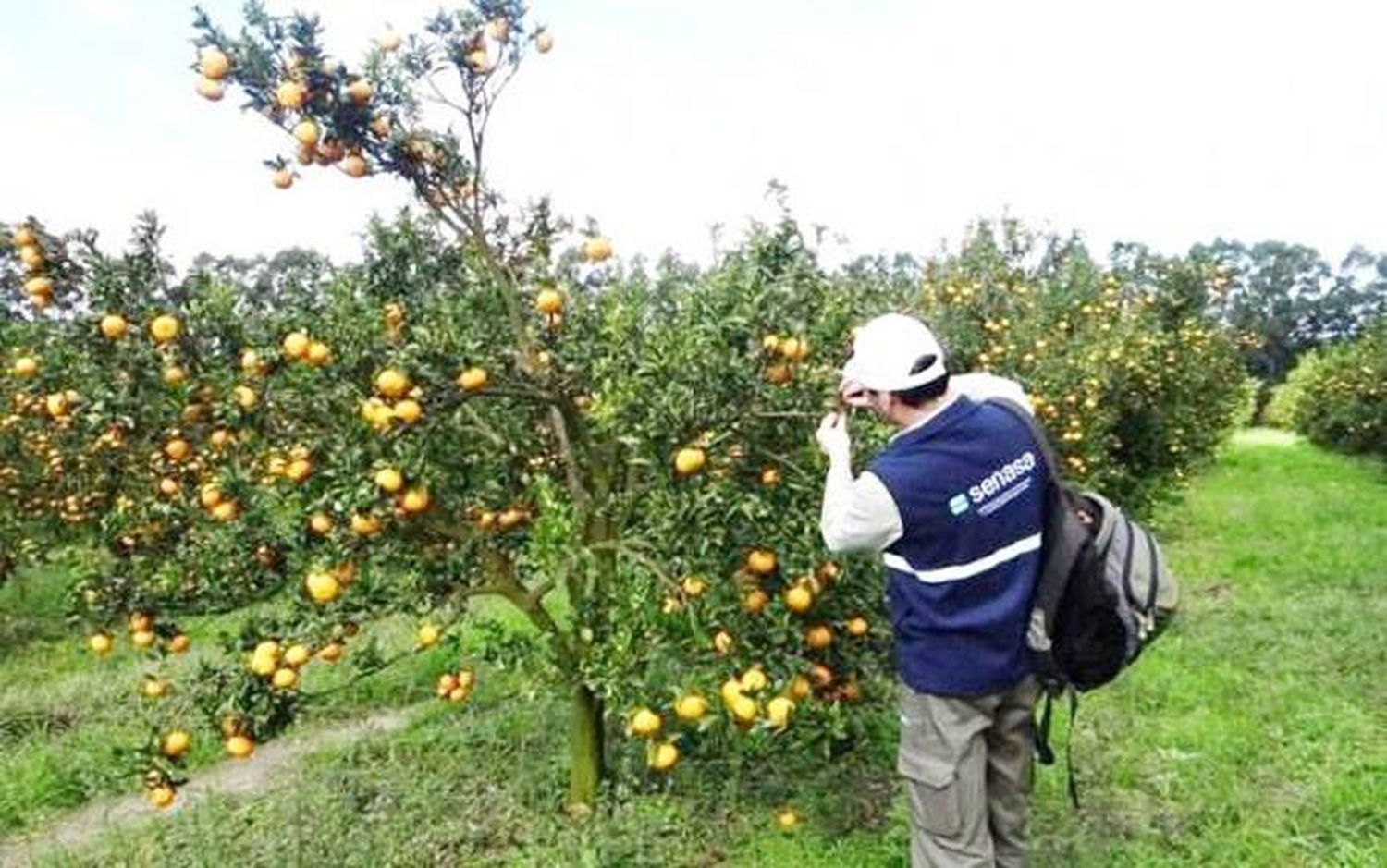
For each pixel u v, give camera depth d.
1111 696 5.27
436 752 5.12
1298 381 22.06
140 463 4.28
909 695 3.16
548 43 3.88
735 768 4.37
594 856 3.78
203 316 3.79
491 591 4.06
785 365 3.64
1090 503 3.12
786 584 3.68
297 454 3.71
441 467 3.79
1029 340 9.20
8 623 9.23
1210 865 3.70
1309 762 4.46
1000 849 3.29
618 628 3.56
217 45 3.48
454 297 4.28
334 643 3.75
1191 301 12.32
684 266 4.53
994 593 2.98
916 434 2.98
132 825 4.88
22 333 5.62
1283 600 7.14
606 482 4.02
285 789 4.85
